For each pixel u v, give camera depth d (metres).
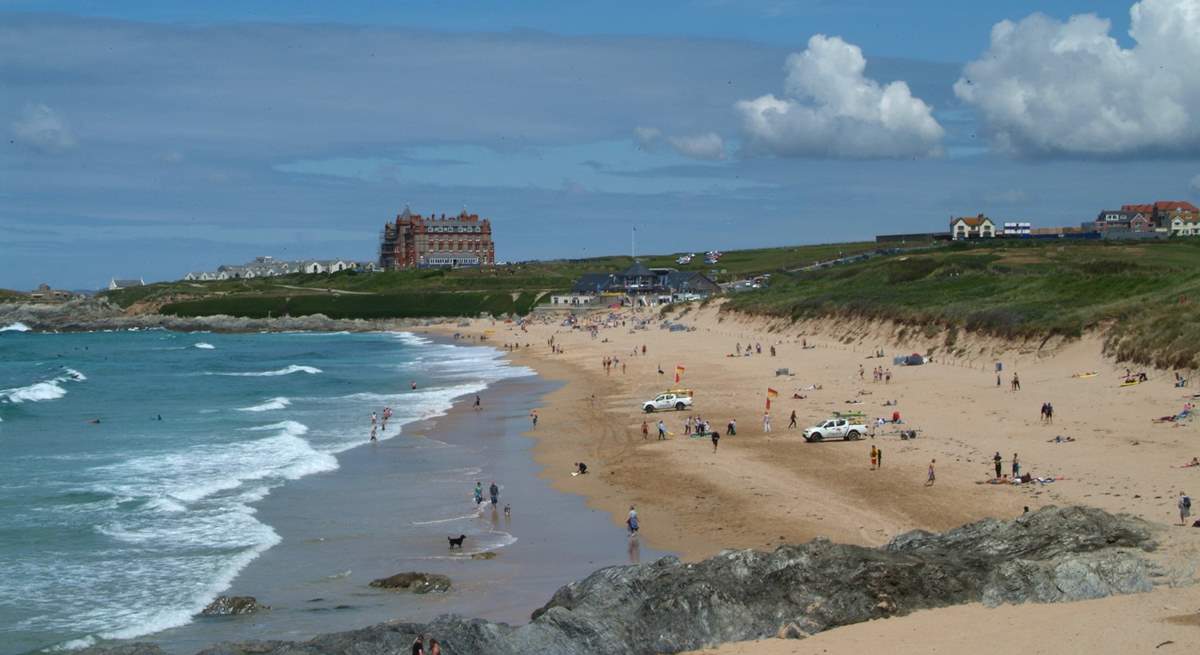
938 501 42.88
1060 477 44.78
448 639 27.12
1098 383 68.06
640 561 38.56
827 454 54.59
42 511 46.66
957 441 55.00
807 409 70.88
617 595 29.97
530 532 43.41
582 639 27.69
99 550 40.56
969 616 28.39
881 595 29.42
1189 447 47.97
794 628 28.08
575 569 37.88
